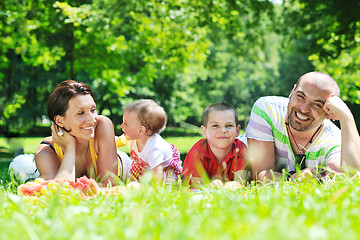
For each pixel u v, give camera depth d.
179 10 13.05
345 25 11.62
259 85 47.62
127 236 1.67
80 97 4.09
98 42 13.95
